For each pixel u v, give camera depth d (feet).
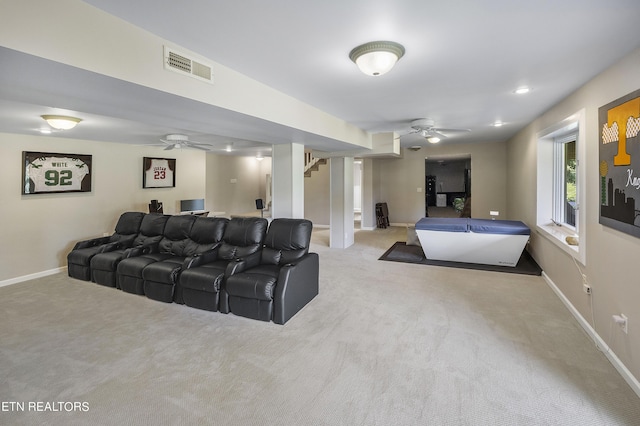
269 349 8.73
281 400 6.68
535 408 6.35
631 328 6.97
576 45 7.00
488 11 5.63
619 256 7.49
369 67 7.18
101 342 9.21
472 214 26.63
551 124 13.00
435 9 5.57
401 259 18.37
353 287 13.75
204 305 11.38
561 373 7.46
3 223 14.65
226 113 9.03
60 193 16.67
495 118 15.30
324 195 32.73
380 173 31.78
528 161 17.22
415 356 8.29
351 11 5.64
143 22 6.11
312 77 9.15
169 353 8.60
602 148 8.25
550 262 13.75
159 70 6.72
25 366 8.04
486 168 26.12
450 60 7.90
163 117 9.68
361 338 9.27
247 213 34.19
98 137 17.03
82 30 5.45
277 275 10.81
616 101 7.48
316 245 23.07
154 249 14.98
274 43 6.97
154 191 21.76
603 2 5.32
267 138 14.58
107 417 6.25
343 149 19.80
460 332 9.55
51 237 16.34
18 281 14.97
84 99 7.54
